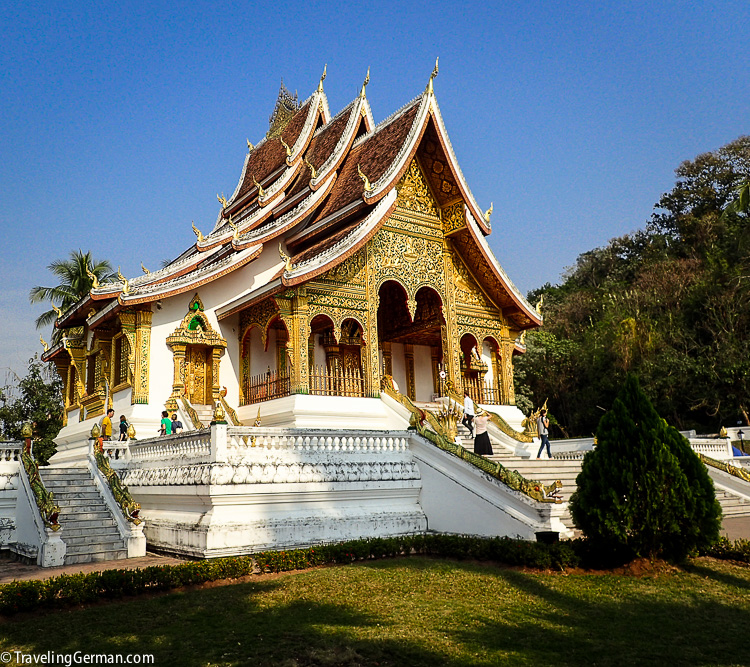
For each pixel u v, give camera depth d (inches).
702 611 302.5
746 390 1304.1
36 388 1344.7
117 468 613.3
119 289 749.3
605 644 256.2
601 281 2345.0
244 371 816.9
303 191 934.4
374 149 913.5
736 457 912.9
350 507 513.0
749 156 2110.0
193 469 476.4
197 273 773.9
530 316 916.6
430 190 886.4
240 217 1065.5
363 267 799.7
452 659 238.1
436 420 703.1
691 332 1498.5
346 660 236.2
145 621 291.1
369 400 758.5
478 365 912.9
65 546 476.7
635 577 362.9
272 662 235.0
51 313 1483.8
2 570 458.6
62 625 289.3
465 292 893.2
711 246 1797.5
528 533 458.9
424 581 353.4
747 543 412.2
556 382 1750.7
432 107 848.9
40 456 1261.1
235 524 447.8
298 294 730.2
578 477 398.9
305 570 393.1
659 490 370.9
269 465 472.7
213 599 324.2
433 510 542.6
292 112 1250.6
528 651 247.6
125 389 768.3
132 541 506.6
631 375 400.2
